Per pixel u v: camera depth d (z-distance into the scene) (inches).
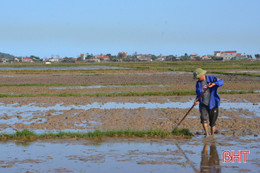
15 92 1105.4
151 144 389.4
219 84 424.2
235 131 457.7
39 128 495.5
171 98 888.9
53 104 773.3
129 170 295.3
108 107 721.6
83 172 290.7
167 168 300.5
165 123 520.1
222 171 292.5
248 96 915.4
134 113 624.1
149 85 1350.9
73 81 1673.2
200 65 4330.7
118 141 405.1
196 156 339.3
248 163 315.9
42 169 299.4
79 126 505.4
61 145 386.9
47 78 1932.8
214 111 428.1
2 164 315.0
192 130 473.1
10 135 427.2
